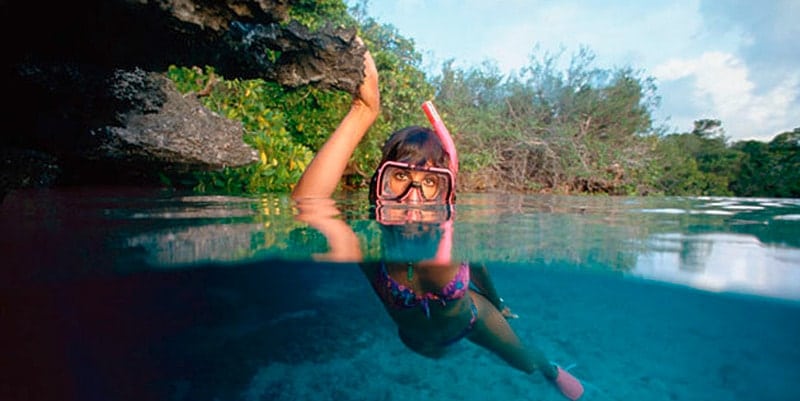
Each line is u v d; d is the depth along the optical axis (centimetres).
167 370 379
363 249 243
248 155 557
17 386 221
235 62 397
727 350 464
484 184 1268
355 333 523
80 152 443
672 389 463
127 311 292
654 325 495
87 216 289
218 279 324
